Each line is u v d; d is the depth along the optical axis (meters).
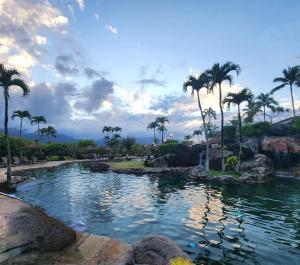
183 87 38.69
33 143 70.56
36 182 31.66
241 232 13.55
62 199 21.95
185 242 12.13
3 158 53.69
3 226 6.21
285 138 44.66
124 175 38.94
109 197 22.80
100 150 83.75
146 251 7.91
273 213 17.38
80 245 7.42
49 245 6.66
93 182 31.91
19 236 6.18
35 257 6.25
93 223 15.03
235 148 43.88
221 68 36.69
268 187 27.92
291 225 14.79
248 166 37.44
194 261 10.15
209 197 22.66
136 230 13.82
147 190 26.30
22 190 26.23
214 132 80.44
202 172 35.47
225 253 10.93
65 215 16.81
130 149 87.94
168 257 7.64
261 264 9.93
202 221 15.46
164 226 14.45
